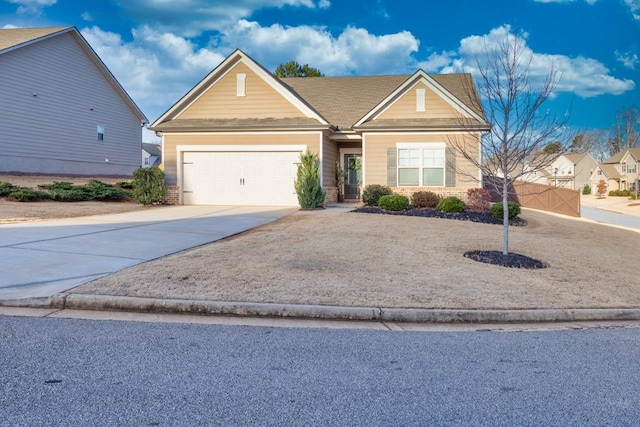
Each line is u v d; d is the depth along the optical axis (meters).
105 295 5.98
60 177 24.02
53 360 4.19
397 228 12.40
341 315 5.82
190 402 3.46
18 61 22.38
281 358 4.40
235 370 4.08
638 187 55.56
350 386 3.81
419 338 5.16
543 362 4.48
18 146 22.48
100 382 3.76
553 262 9.45
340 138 19.91
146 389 3.65
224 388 3.71
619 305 6.53
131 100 30.39
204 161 18.78
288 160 18.31
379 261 8.59
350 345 4.84
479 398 3.65
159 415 3.25
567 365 4.41
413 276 7.59
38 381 3.74
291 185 18.31
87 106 26.97
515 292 6.91
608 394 3.77
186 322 5.49
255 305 5.86
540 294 6.89
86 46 26.30
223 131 18.53
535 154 10.94
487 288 7.05
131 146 31.22
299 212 15.93
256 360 4.34
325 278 7.20
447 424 3.23
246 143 18.47
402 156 18.62
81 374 3.90
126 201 19.62
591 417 3.38
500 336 5.33
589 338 5.32
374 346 4.82
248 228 12.18
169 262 7.84
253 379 3.90
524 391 3.80
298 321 5.70
